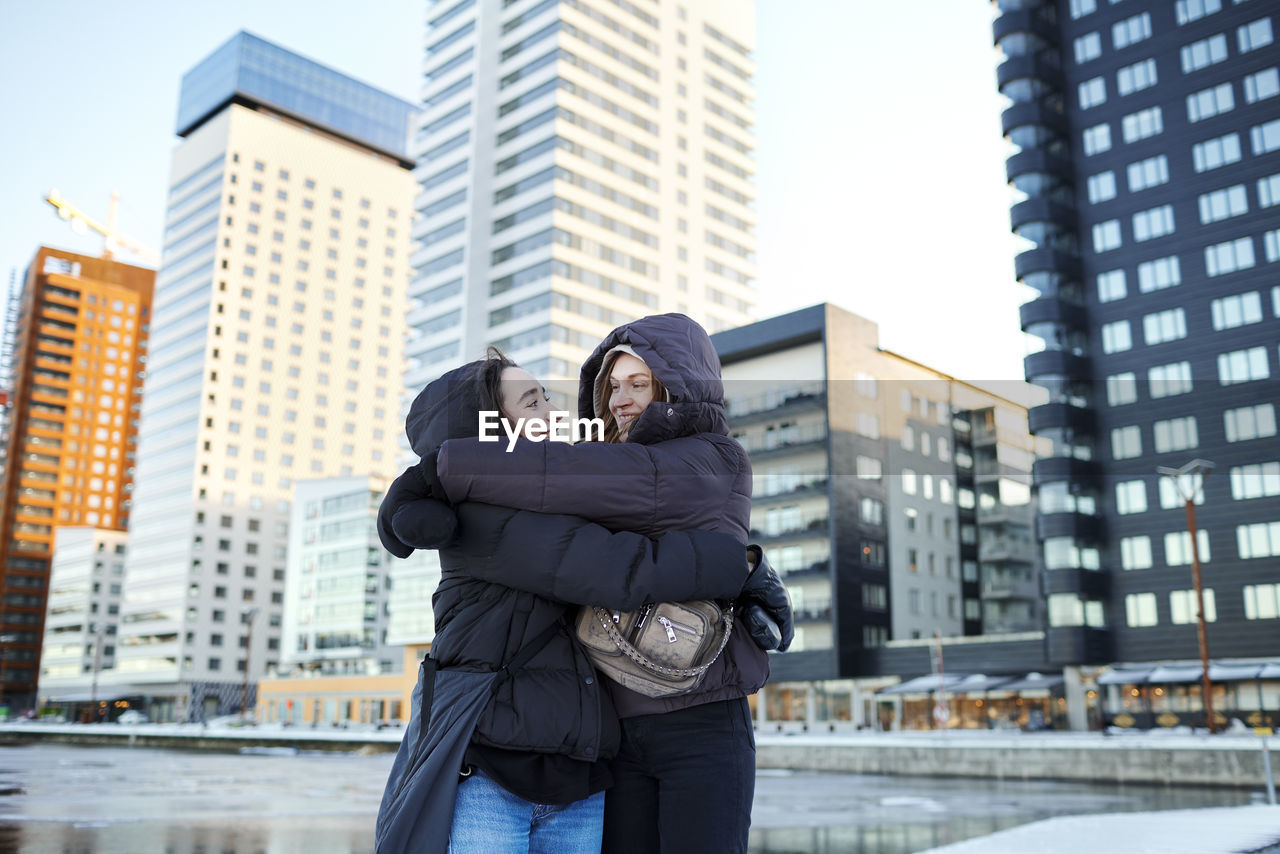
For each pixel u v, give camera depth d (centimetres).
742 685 178
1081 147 5084
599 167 7981
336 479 9088
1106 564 4322
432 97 8875
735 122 9338
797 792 2195
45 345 15662
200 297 12181
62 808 1700
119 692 11288
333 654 8631
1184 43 4878
